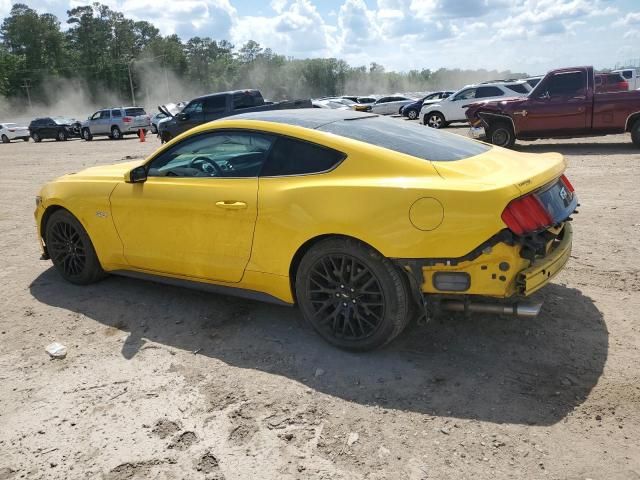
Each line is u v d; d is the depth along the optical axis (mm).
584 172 9742
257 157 3760
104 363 3602
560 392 3029
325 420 2898
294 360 3520
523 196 3107
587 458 2525
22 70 112000
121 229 4422
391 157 3352
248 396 3148
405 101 35156
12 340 3996
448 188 3076
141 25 134125
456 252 3053
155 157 4277
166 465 2615
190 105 19703
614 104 12133
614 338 3574
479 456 2572
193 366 3512
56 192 4824
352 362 3459
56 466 2646
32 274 5434
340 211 3297
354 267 3383
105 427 2924
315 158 3545
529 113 12859
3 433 2916
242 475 2523
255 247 3693
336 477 2482
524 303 3232
